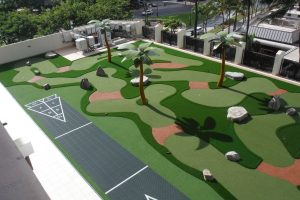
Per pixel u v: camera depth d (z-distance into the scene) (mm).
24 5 63312
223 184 13516
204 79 23406
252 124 17531
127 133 17547
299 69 22031
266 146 15711
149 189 13570
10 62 29391
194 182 13742
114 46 31781
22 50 29844
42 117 19828
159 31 31625
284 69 22969
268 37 34031
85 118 19344
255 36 34875
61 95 22469
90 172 14859
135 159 15453
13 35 38906
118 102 20906
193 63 26438
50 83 24562
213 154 15359
